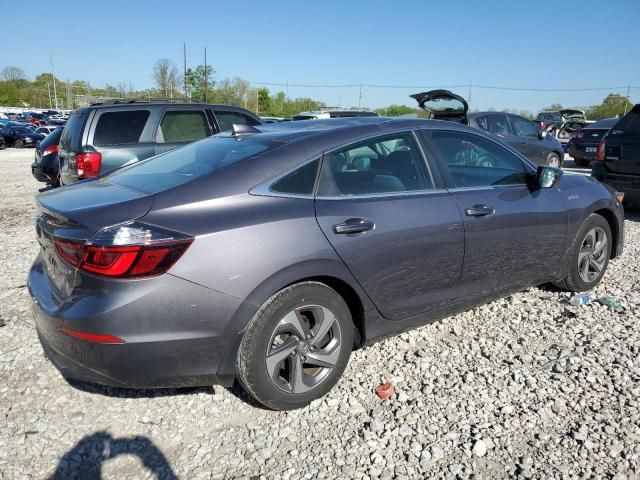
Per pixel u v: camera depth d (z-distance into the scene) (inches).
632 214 341.7
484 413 122.5
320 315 124.6
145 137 293.0
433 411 123.6
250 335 113.9
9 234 291.0
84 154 276.7
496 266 157.2
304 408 125.6
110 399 129.0
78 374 111.3
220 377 114.7
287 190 122.1
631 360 144.3
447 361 146.2
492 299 163.2
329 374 127.5
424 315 144.9
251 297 112.0
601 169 330.0
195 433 117.0
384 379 137.6
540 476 102.9
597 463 106.0
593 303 182.9
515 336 160.4
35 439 114.4
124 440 114.7
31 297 122.4
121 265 103.3
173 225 108.3
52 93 4060.0
